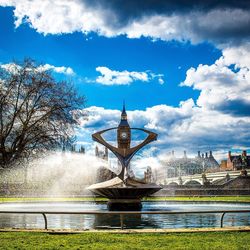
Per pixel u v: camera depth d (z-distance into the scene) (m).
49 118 41.22
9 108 40.75
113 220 17.92
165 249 9.49
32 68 41.78
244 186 79.44
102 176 56.03
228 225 16.11
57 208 27.70
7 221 18.75
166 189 61.72
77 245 10.16
